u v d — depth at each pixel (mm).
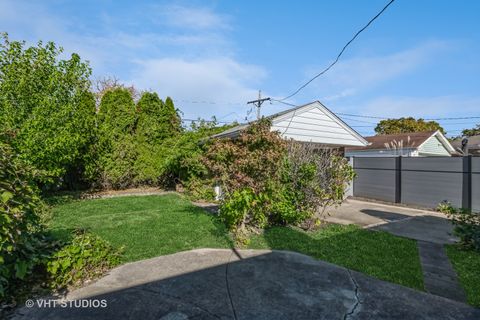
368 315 2631
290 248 4547
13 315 2576
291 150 6266
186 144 10664
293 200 5996
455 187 8828
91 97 11750
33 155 7195
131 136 12242
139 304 2766
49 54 7836
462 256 4312
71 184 11539
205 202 9141
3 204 2486
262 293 3014
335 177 6039
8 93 7137
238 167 5086
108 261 3703
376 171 11211
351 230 5762
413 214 8086
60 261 3230
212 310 2670
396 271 3670
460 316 2639
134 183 12406
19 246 3002
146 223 6086
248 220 5656
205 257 4086
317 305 2789
